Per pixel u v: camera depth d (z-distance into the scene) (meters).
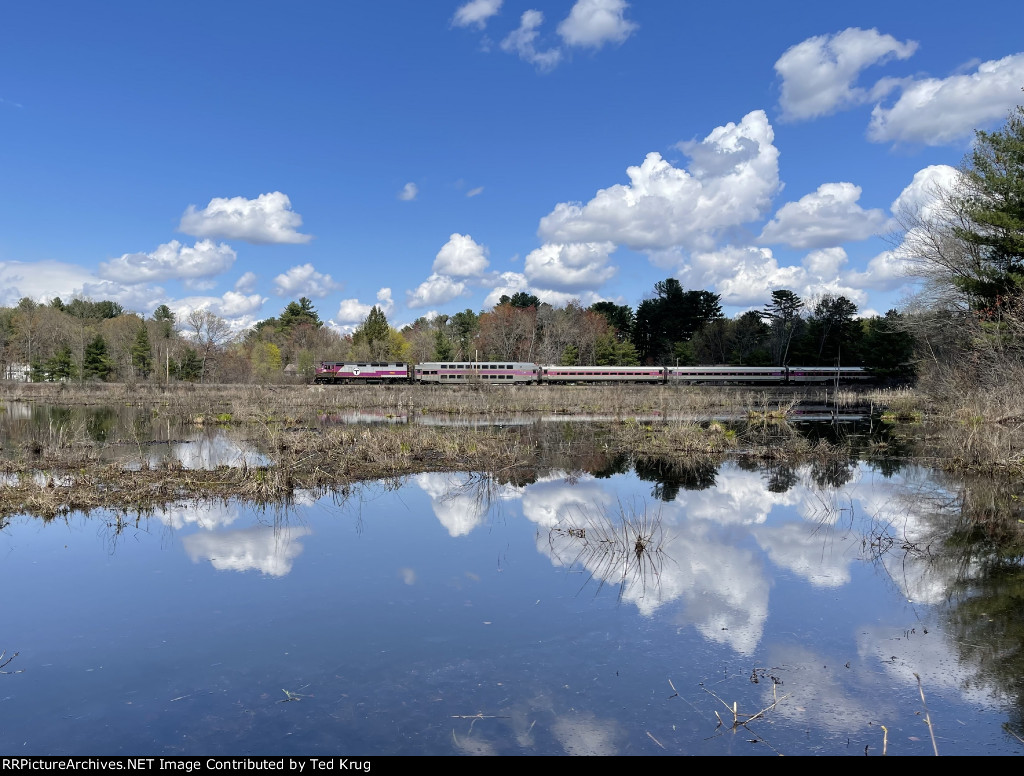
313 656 6.76
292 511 12.95
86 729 5.48
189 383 60.56
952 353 35.47
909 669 6.46
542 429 29.31
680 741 5.28
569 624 7.55
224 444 23.20
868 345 61.53
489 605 8.14
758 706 5.81
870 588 8.69
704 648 6.94
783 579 9.03
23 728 5.50
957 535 11.23
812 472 17.72
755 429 29.38
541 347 81.50
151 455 20.28
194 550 10.37
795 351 71.12
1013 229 28.27
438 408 41.12
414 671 6.45
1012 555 10.06
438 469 17.83
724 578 9.10
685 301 88.44
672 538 11.12
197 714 5.71
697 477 16.95
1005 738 5.29
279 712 5.73
